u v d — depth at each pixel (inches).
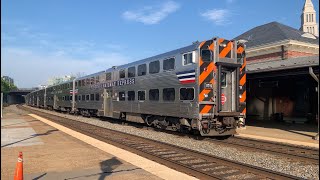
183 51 611.2
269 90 1110.4
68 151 450.6
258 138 624.1
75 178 301.1
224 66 593.6
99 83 1070.4
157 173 320.2
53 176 308.8
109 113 971.9
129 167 346.9
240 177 321.7
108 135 668.1
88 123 967.0
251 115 1141.7
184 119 613.3
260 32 1502.2
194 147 527.2
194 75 576.1
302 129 793.6
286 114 1064.8
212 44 585.0
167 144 506.3
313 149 478.9
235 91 601.9
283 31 1349.7
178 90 623.8
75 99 1374.3
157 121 728.3
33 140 567.8
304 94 1023.0
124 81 868.6
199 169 346.9
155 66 713.0
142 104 764.0
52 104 1904.5
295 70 694.5
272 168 374.0
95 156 411.8
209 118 573.3
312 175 337.1
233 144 532.1
